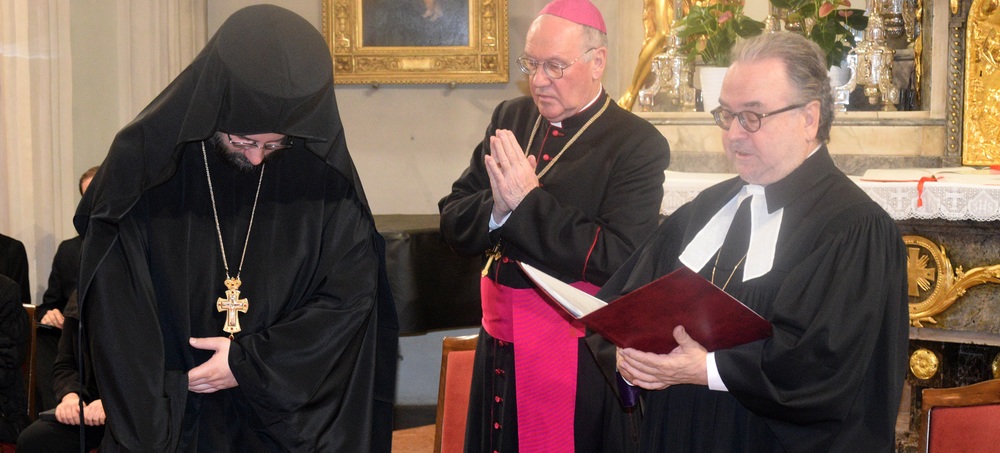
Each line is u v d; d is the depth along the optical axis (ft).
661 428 7.66
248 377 7.80
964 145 14.37
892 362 6.88
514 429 9.88
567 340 9.66
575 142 10.04
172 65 21.65
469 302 17.94
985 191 11.43
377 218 20.48
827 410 6.69
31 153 18.04
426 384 22.33
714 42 14.48
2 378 13.14
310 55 7.76
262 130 7.68
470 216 9.89
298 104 7.69
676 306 6.67
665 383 7.16
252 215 8.31
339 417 8.32
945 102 14.44
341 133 8.18
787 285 6.89
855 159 14.97
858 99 15.37
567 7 9.75
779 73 7.00
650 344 7.18
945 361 13.79
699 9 14.52
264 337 7.92
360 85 23.20
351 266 8.39
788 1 14.34
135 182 7.91
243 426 8.27
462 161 23.15
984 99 14.23
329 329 8.12
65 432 12.30
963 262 12.28
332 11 22.50
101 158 20.44
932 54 14.52
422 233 17.34
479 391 10.28
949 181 11.84
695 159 15.51
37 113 18.17
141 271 8.00
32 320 13.83
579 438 9.64
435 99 23.09
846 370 6.70
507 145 9.41
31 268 18.19
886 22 15.37
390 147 23.32
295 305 8.37
